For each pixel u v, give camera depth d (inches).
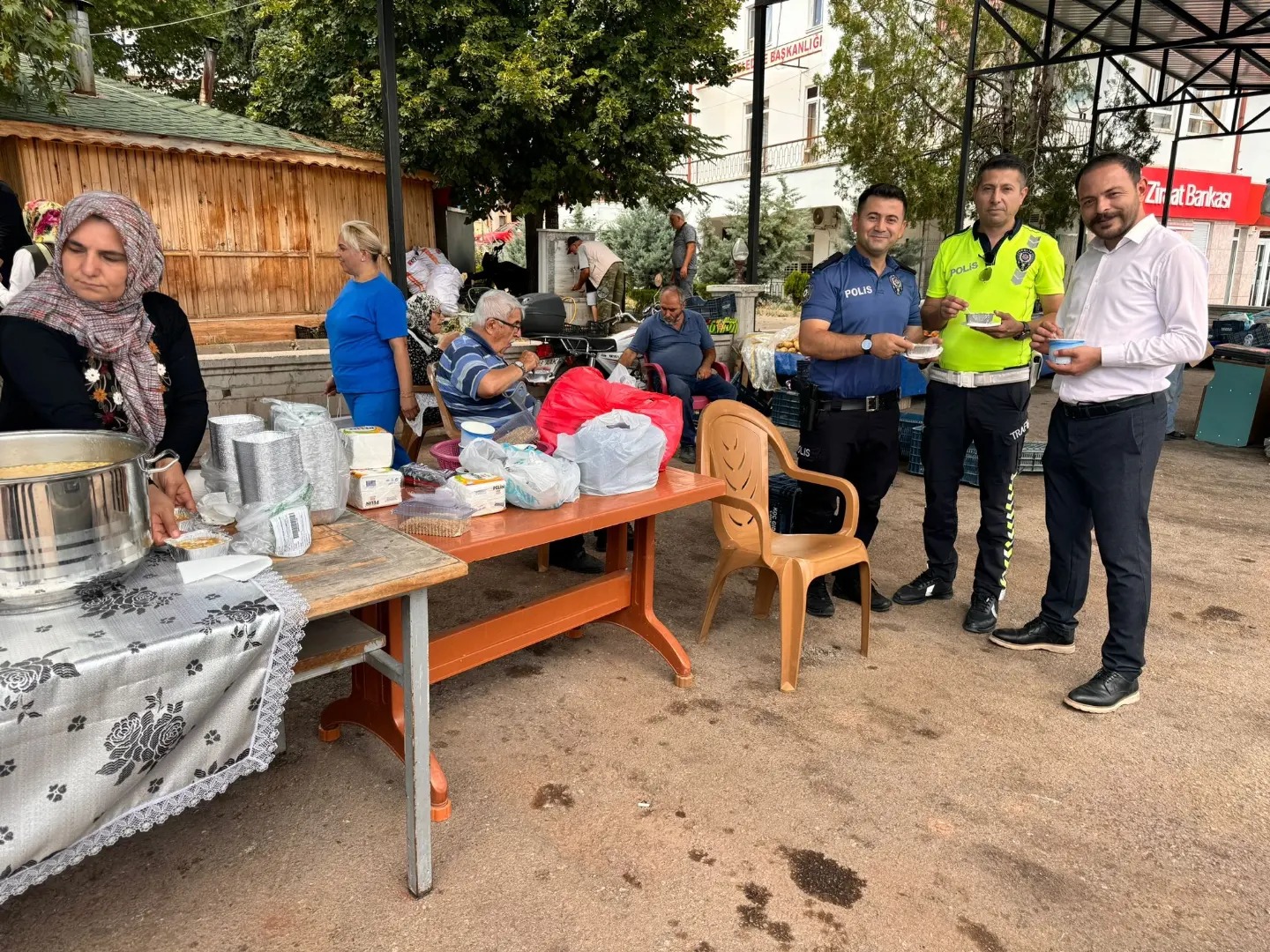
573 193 433.4
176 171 321.1
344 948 69.1
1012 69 319.3
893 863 81.4
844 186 602.9
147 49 620.4
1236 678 122.2
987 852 83.4
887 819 88.0
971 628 135.0
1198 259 104.3
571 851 81.7
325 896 74.9
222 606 57.0
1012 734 105.3
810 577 112.9
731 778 94.3
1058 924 74.3
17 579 52.4
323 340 256.8
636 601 118.6
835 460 135.2
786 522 164.7
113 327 71.0
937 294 135.9
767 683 117.1
